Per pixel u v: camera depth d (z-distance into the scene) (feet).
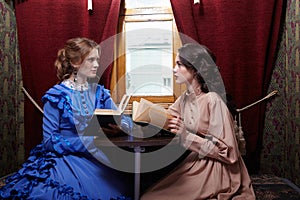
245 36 7.57
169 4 7.95
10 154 7.86
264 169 7.91
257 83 7.59
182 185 5.20
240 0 7.52
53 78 7.83
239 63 7.57
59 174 4.89
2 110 7.47
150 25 7.94
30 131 7.97
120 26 7.98
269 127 7.88
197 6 7.63
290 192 6.38
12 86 7.95
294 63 7.13
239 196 5.08
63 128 5.38
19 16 7.80
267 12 7.44
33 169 5.01
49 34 7.78
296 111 7.00
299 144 6.80
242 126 7.68
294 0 7.11
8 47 7.78
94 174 5.08
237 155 5.27
